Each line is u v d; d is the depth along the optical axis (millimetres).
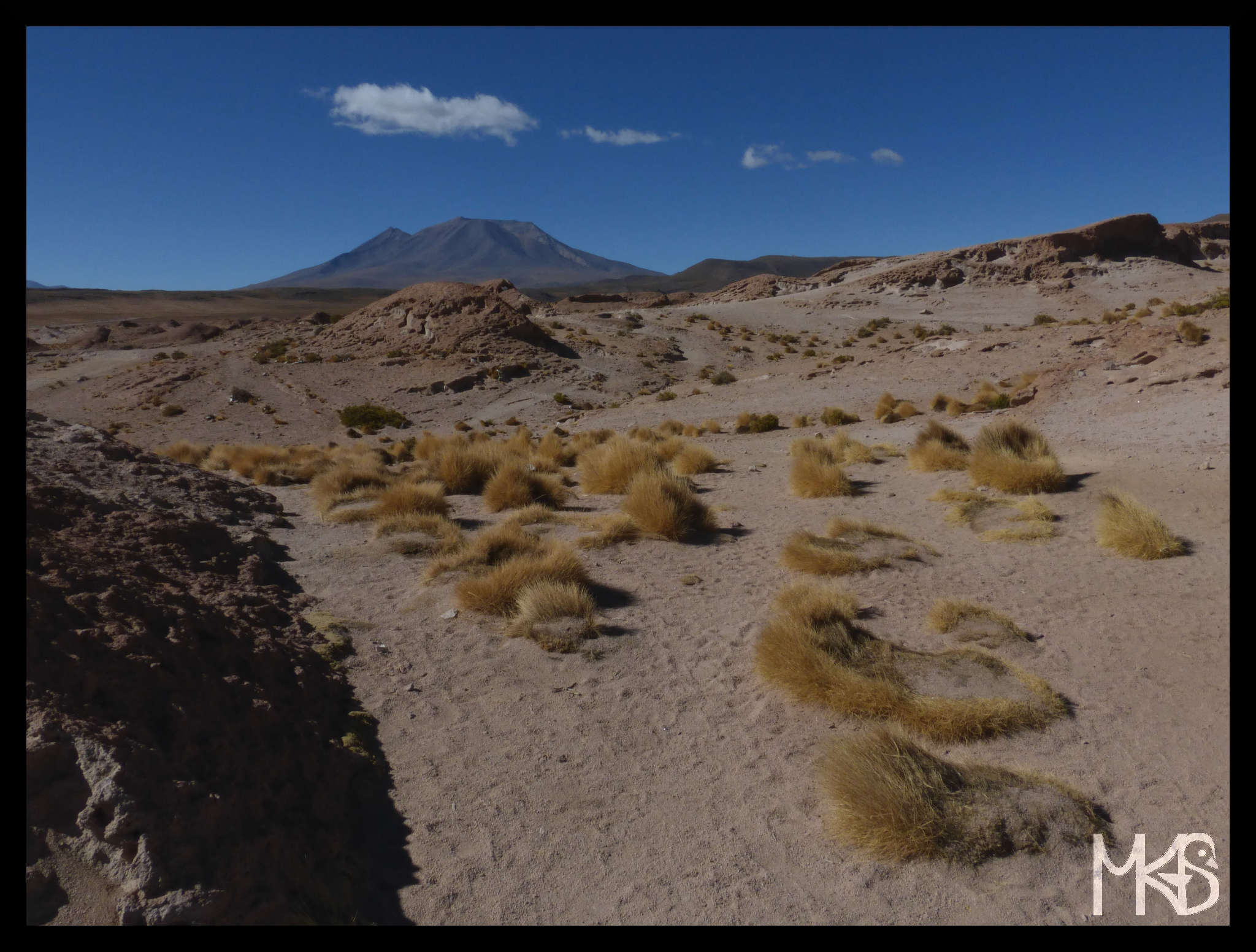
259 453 17969
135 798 2906
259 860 3088
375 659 6016
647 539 9578
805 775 4309
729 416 28781
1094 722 4668
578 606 6625
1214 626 5926
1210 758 4211
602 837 3824
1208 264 90500
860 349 54469
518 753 4633
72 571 4727
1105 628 6098
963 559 8336
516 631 6414
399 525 9547
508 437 34000
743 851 3686
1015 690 4984
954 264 86438
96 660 3670
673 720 5031
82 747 3021
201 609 5359
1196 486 9766
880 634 6211
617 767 4469
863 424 22203
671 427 26125
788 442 20547
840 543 8703
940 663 5371
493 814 4016
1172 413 14672
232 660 4840
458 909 3314
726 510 11766
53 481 8164
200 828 3031
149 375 54094
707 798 4137
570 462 18859
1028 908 3199
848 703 4891
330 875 3348
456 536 9102
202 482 10781
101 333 96438
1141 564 7590
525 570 7203
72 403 48469
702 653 6105
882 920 3191
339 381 52500
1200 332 19141
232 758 3627
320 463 16422
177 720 3596
